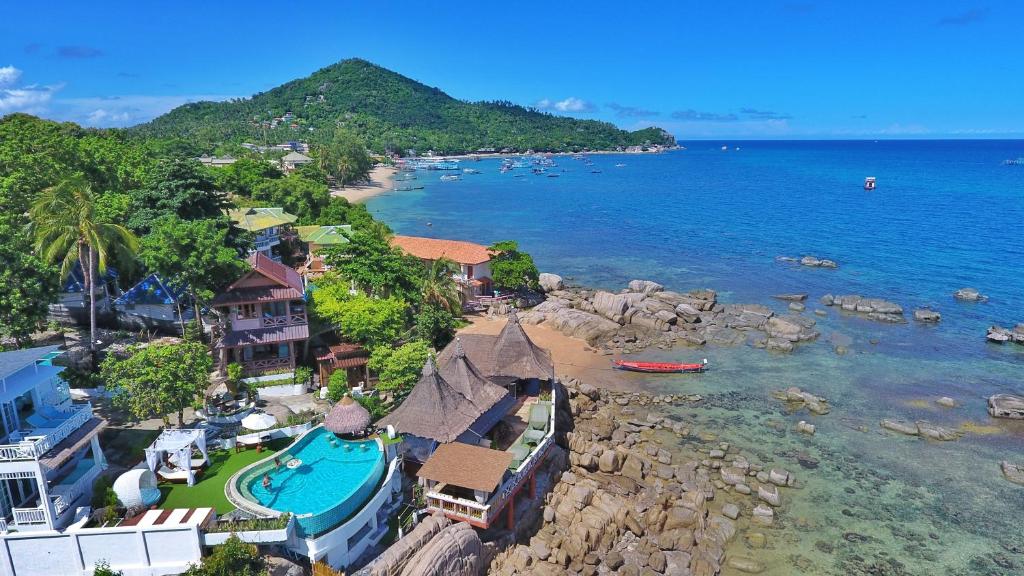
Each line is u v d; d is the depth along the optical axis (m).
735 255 121.25
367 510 33.75
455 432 38.72
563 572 36.78
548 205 194.38
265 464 36.78
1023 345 74.31
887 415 58.19
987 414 58.31
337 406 40.06
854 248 124.56
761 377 66.69
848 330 80.38
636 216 170.38
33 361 33.50
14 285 44.59
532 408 46.72
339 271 66.81
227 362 50.81
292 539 31.06
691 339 76.31
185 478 35.97
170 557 29.72
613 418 57.03
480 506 34.88
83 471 34.38
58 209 53.62
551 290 94.50
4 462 29.78
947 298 92.06
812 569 38.81
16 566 29.45
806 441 53.62
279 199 128.25
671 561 38.75
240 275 54.34
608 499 42.66
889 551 40.38
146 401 38.38
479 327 77.31
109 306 60.47
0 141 81.94
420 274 72.88
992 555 40.03
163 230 52.56
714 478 48.09
